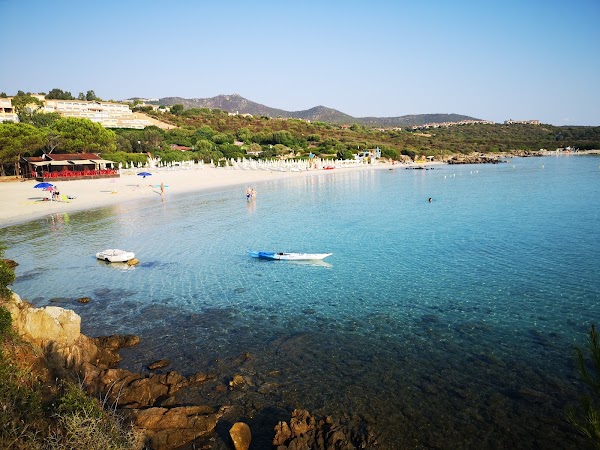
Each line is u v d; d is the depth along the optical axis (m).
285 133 181.88
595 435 9.30
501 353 19.11
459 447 13.32
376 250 37.53
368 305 25.11
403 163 161.62
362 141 193.00
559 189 76.31
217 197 72.62
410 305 24.95
